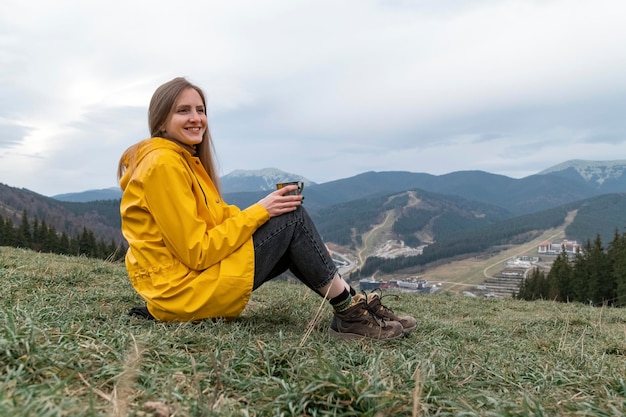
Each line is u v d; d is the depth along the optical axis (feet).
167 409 5.19
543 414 5.58
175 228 9.59
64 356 6.41
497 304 27.81
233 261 9.98
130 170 10.28
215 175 12.01
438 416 5.65
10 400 4.75
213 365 6.12
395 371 7.16
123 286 16.70
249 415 5.47
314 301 17.74
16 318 8.13
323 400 5.77
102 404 5.29
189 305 9.86
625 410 6.12
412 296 28.32
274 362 7.46
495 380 7.75
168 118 10.64
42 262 21.01
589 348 12.34
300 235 10.61
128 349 7.25
